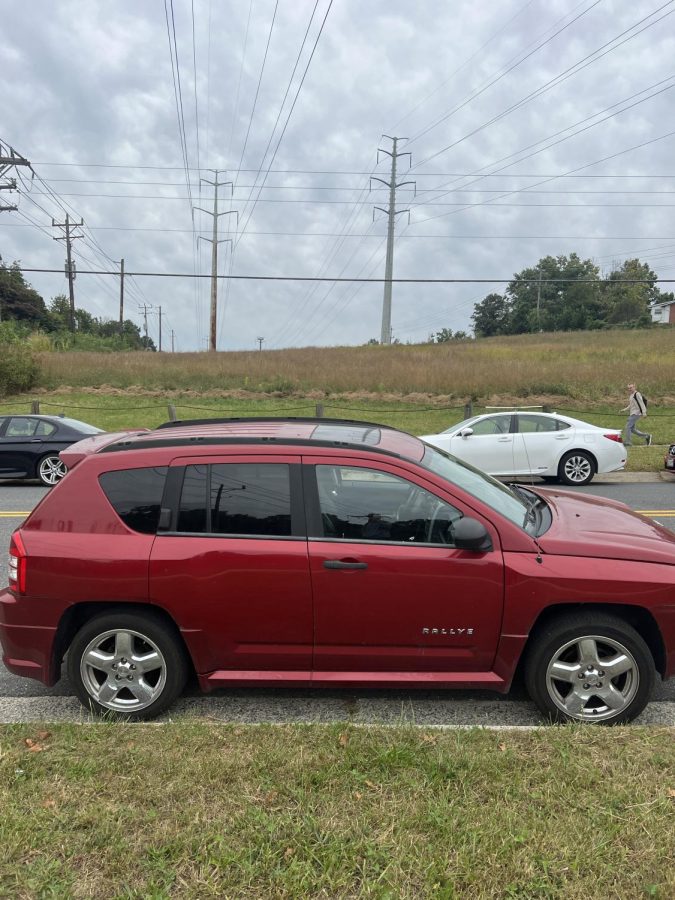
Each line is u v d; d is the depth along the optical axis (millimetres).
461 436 11852
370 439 3875
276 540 3324
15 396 24781
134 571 3309
